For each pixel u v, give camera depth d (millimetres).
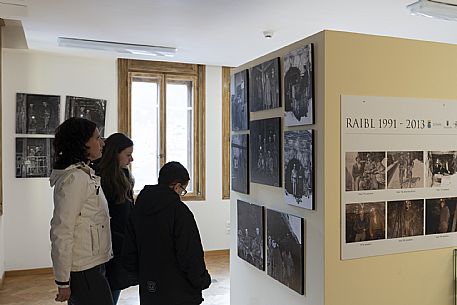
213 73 6602
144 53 5445
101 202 2420
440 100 2775
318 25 4297
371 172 2557
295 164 2705
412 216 2689
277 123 2912
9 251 5488
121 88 6074
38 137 5617
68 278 2201
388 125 2605
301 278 2650
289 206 2812
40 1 3602
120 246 2766
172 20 4152
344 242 2486
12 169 5504
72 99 5773
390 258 2623
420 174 2711
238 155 3537
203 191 6543
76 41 4918
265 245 3123
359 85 2521
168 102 6441
